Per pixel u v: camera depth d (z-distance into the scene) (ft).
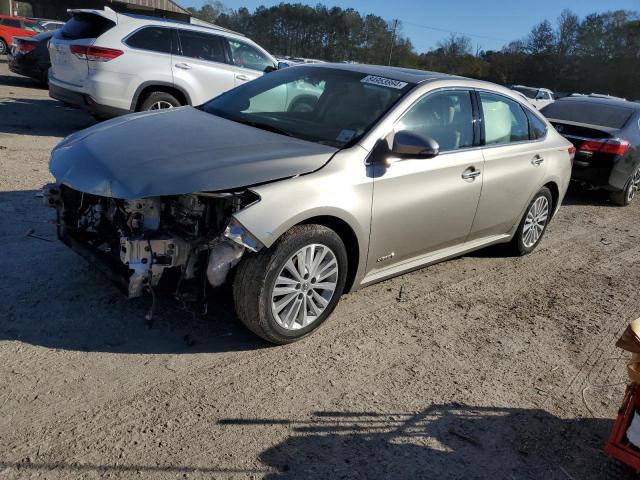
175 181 10.16
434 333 13.35
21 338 10.82
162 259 10.41
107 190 10.33
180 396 9.83
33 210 17.43
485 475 8.96
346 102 13.67
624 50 237.86
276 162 11.14
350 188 11.68
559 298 16.57
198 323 12.17
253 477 8.27
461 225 15.19
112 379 10.03
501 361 12.50
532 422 10.46
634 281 18.89
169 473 8.11
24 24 79.82
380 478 8.59
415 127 13.46
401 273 14.17
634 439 8.66
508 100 16.99
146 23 28.68
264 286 10.75
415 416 10.16
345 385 10.79
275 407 9.87
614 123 29.19
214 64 31.04
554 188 19.40
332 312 12.73
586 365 12.83
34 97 43.73
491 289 16.57
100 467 8.05
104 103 28.04
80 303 12.27
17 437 8.41
